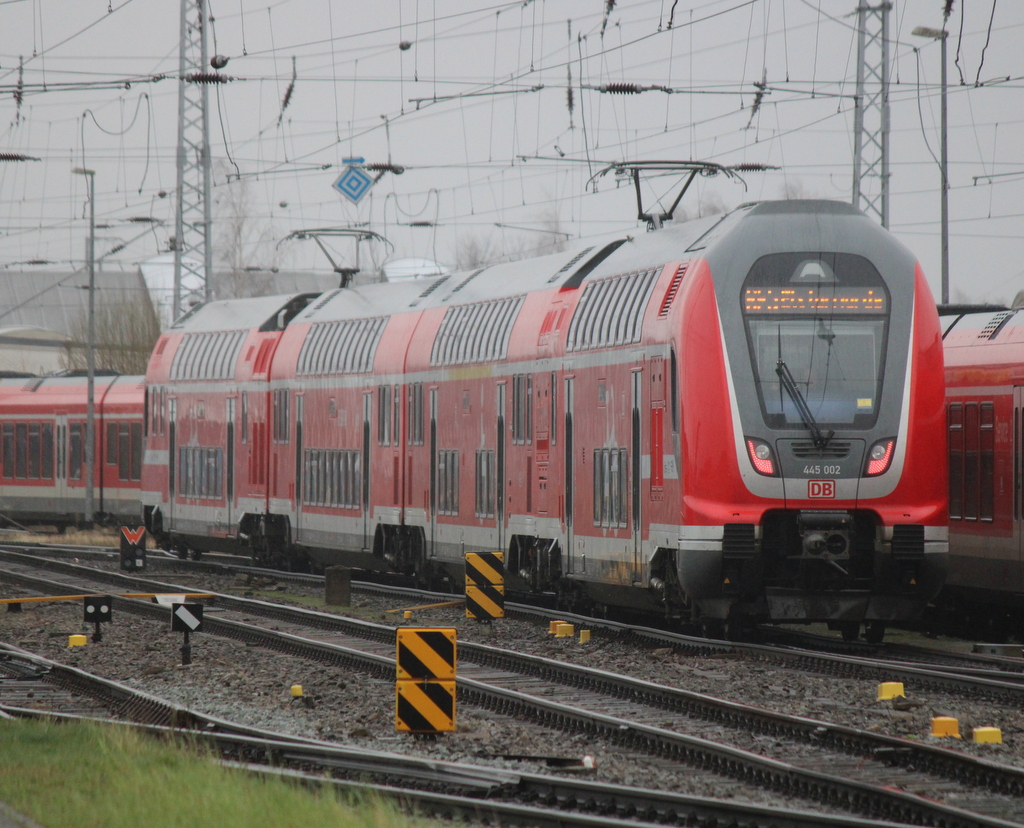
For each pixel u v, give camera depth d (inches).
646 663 1941.4
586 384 2396.7
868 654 2066.9
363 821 999.6
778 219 2063.2
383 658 1952.5
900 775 1232.8
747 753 1251.2
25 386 5639.8
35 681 1937.7
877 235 2070.6
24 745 1348.4
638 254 2386.8
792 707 1568.7
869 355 2027.6
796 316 2026.3
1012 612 2463.1
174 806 1044.5
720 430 1998.0
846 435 1995.6
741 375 2005.4
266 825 981.2
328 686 1834.4
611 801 1124.5
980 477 2317.9
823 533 1979.6
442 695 1444.4
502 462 2719.0
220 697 1769.2
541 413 2568.9
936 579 2023.9
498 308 2832.2
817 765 1272.1
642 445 2185.0
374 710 1636.3
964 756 1218.6
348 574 2886.3
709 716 1526.8
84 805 1063.6
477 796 1177.4
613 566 2289.6
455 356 2928.2
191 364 4067.4
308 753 1306.6
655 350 2142.0
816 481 1990.7
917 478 2010.3
